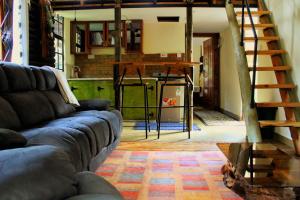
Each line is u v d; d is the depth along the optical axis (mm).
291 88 4539
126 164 3496
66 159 1139
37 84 3322
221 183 2865
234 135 5289
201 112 9047
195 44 12188
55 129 2264
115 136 3561
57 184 994
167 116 6797
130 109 6734
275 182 2182
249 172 2408
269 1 5617
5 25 4051
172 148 4301
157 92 6570
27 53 4723
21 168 953
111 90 6652
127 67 5176
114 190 1204
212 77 9773
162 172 3205
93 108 4051
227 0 5352
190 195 2584
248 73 4469
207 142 4707
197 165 3459
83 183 1209
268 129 5203
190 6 5801
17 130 2445
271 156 2779
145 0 5887
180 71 5227
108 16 7184
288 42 4828
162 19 7504
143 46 7828
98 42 7617
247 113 4195
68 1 6098
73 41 7516
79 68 7859
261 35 6039
